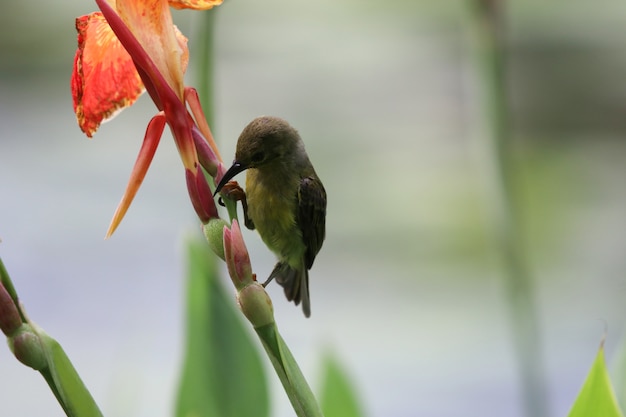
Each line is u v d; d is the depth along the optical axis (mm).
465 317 11859
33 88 19469
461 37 20953
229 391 5340
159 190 15383
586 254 13648
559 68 19656
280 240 5723
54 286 12570
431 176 15539
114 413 6273
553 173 16172
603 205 15008
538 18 20797
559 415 10336
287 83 19234
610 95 18734
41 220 14188
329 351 5855
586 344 11469
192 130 3896
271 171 5480
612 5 21062
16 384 10992
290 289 6004
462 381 10406
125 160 16328
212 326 5328
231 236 3715
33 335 3699
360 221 14484
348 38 21766
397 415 9812
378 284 12891
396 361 10953
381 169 15875
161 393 9789
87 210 14391
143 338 11109
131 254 13438
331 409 5797
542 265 13422
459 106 17891
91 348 11047
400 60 20250
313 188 5578
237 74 19703
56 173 15617
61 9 21688
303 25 22812
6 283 3682
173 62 3885
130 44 3848
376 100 18375
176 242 13695
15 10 21188
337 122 17547
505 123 7496
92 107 4258
